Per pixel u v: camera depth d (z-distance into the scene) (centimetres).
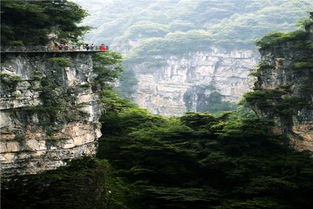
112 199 4641
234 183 5253
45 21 4475
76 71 4569
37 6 4238
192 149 5638
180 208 4831
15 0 4078
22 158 3888
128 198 4822
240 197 5003
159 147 5478
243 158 5584
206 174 5450
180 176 5331
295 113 6028
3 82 3759
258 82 6931
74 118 4450
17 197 3725
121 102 7650
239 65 17062
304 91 5972
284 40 6359
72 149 4406
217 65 17500
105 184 4650
